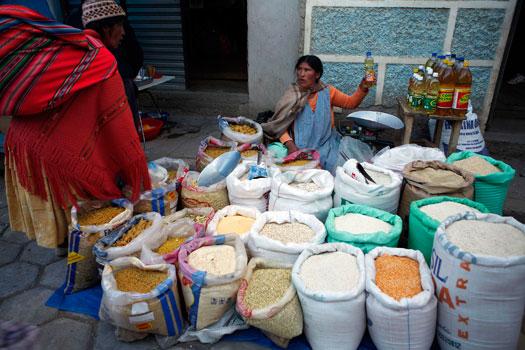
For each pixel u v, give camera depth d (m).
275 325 1.93
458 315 1.84
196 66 6.46
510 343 1.85
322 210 2.57
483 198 2.63
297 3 4.00
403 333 1.86
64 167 2.31
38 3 4.05
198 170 3.32
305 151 3.17
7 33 1.93
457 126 3.25
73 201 2.42
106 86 2.26
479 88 3.87
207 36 6.84
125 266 2.18
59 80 2.06
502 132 4.17
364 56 3.89
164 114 5.01
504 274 1.68
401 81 3.94
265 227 2.41
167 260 2.20
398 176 2.65
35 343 1.36
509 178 2.56
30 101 2.03
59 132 2.23
